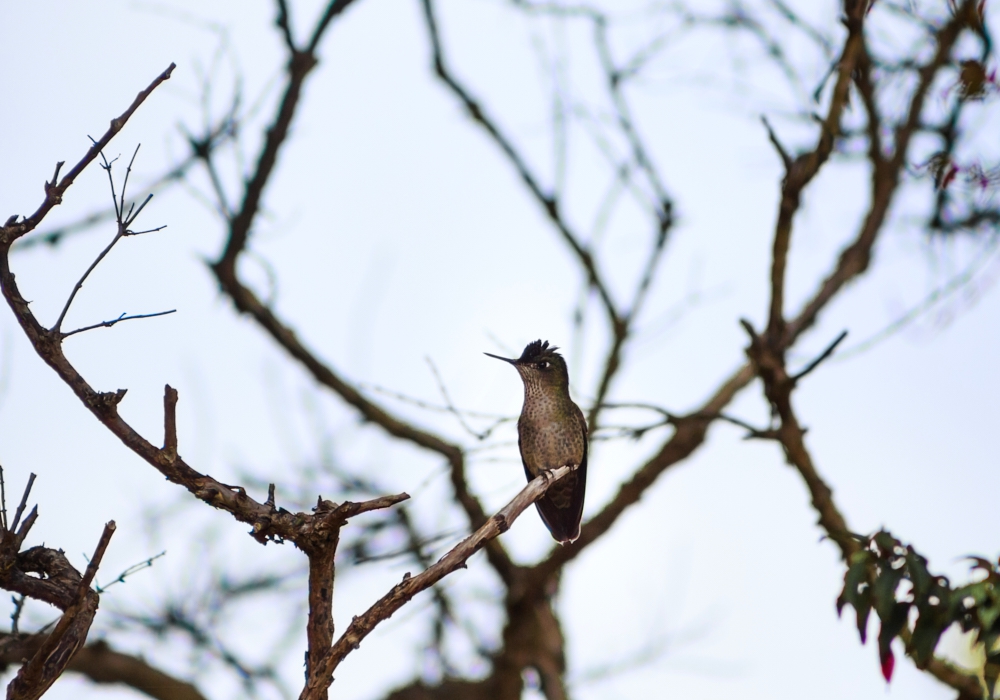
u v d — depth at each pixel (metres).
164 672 12.92
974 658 8.91
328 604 6.03
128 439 5.70
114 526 5.31
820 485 10.86
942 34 11.98
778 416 11.02
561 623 17.25
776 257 10.73
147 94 6.04
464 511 15.08
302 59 13.39
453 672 15.34
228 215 13.61
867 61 12.58
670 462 14.77
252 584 13.21
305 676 5.98
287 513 5.93
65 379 5.66
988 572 7.14
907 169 12.01
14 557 5.86
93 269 5.82
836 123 10.33
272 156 13.45
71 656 5.82
